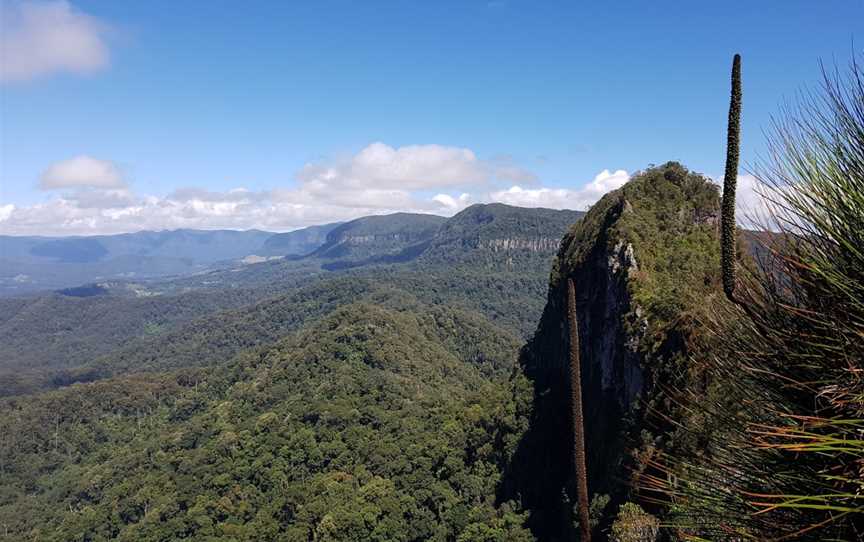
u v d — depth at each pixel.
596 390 43.00
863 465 2.67
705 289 4.07
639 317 34.19
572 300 3.79
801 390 3.23
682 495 3.53
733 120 3.37
